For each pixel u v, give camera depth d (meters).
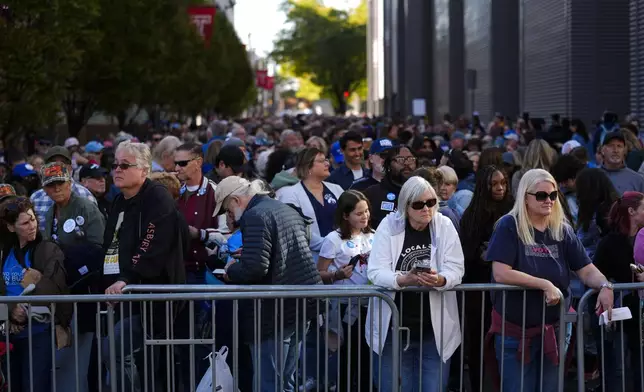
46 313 6.67
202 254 8.05
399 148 8.20
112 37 26.48
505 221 6.24
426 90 58.38
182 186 8.91
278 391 6.70
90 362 7.59
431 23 57.66
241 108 65.38
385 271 6.29
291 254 6.63
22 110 17.16
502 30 36.72
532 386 6.36
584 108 25.81
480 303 7.25
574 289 7.61
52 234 7.83
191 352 6.32
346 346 7.12
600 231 7.92
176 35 32.50
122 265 6.81
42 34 17.67
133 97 27.20
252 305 6.57
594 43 25.75
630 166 11.76
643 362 6.54
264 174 14.08
